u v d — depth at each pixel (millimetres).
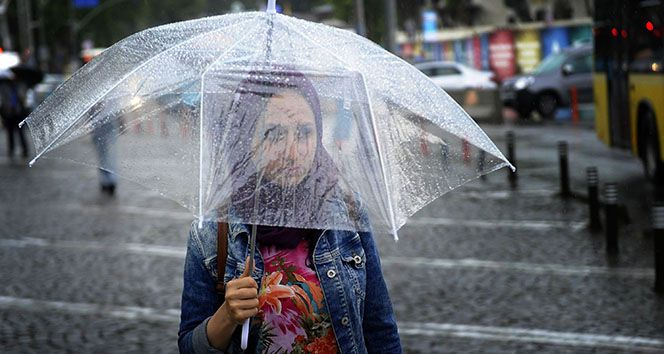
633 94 21422
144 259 15039
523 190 21953
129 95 3900
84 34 92688
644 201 19531
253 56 3889
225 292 3910
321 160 3857
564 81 45000
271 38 3922
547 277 13141
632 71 21438
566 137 35344
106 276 13820
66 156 3949
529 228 17016
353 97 3887
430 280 13156
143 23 99875
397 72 4086
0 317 11617
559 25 64125
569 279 12984
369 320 4273
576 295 12102
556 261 14148
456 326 10836
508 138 25062
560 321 10930
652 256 14203
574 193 20469
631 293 12102
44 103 4164
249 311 3846
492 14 67188
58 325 11203
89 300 12391
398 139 4004
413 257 14766
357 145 3902
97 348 10203
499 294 12273
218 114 3795
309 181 3830
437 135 4027
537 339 10250
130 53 4074
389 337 4289
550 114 45062
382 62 4078
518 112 45531
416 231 17094
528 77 45500
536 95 45062
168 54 3943
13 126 33375
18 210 20625
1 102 33125
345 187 3889
